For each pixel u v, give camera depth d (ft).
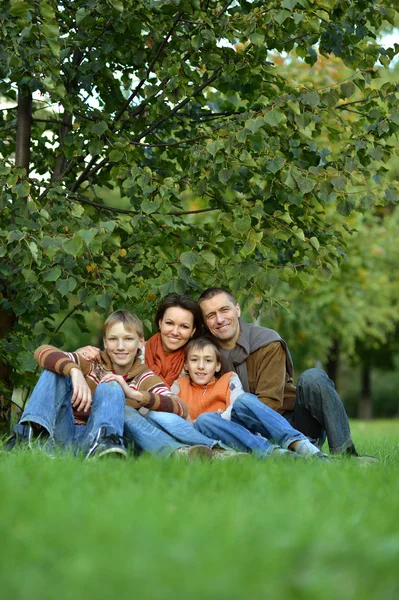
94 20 17.70
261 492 9.55
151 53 19.27
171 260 20.06
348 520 7.88
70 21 19.24
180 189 20.24
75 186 21.44
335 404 15.90
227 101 21.94
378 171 18.89
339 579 5.91
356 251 50.24
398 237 62.69
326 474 11.19
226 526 7.11
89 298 18.22
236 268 18.21
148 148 21.77
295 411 16.57
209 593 5.34
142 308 18.79
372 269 61.31
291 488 9.80
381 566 6.23
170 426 14.51
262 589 5.47
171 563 5.95
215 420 14.73
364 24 19.12
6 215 20.12
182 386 16.79
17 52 17.06
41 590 5.40
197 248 18.44
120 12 16.76
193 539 6.64
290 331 61.26
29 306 19.06
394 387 120.78
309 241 18.47
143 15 17.84
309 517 7.80
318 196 18.74
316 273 19.43
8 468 11.08
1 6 17.37
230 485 10.11
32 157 23.52
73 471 10.75
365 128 19.06
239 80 19.22
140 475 10.55
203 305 16.70
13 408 21.45
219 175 17.61
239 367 16.79
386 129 18.15
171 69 18.07
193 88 19.58
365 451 21.38
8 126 23.15
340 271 50.60
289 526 7.37
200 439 14.40
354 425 56.39
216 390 16.44
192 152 18.28
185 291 17.78
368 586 5.84
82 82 19.30
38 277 18.01
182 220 20.98
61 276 17.98
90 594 5.32
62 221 18.19
